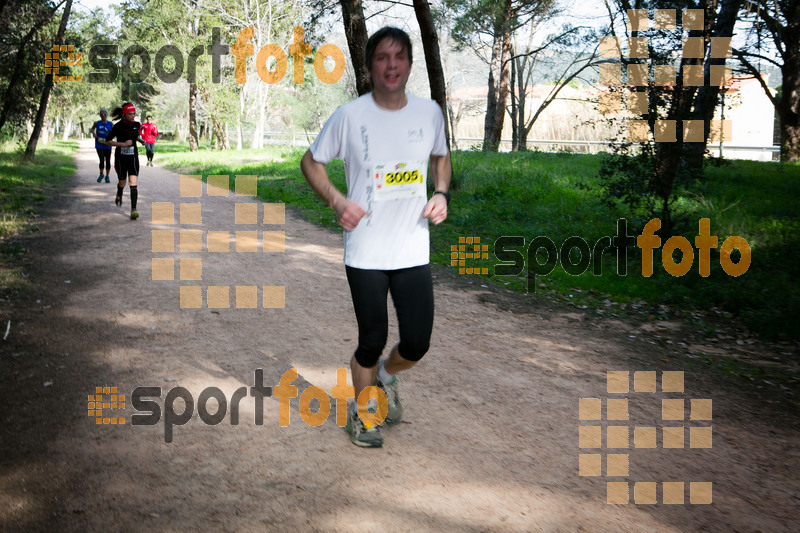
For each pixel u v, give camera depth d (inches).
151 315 212.7
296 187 616.4
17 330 192.5
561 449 136.3
